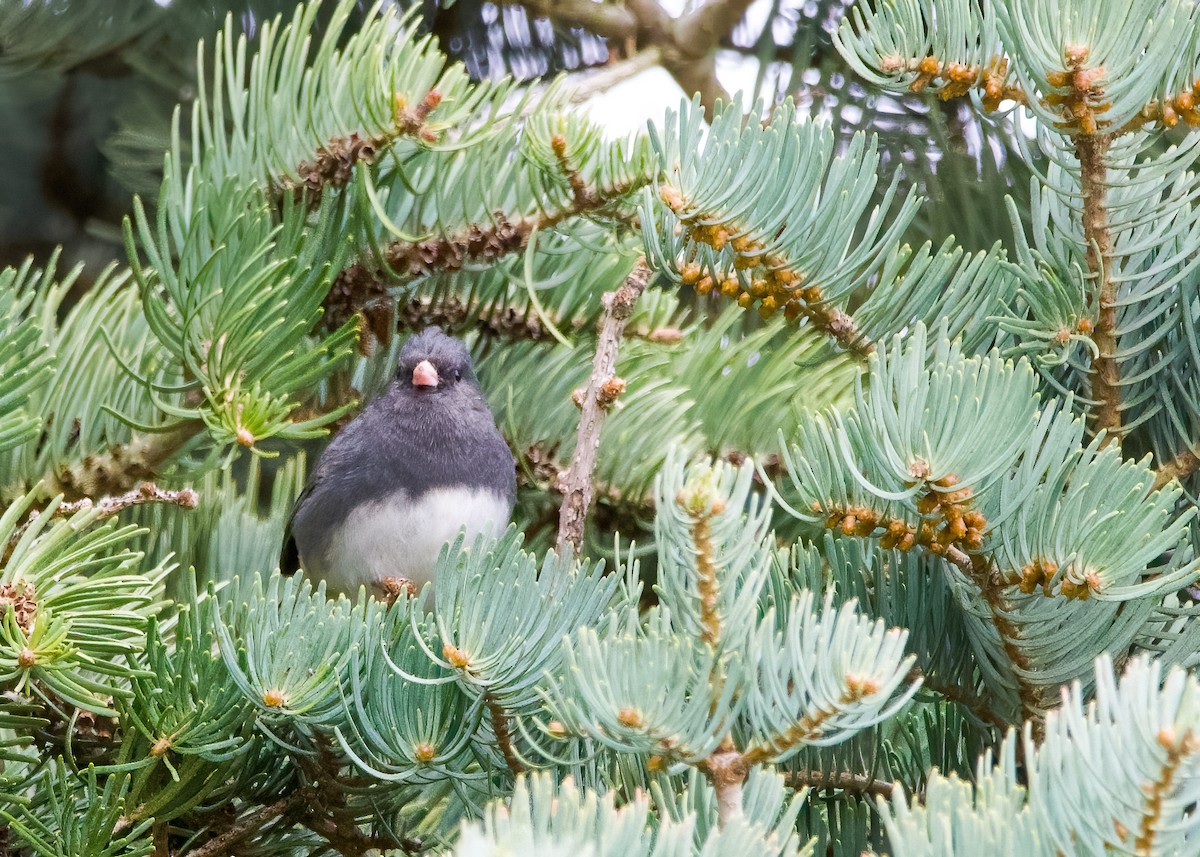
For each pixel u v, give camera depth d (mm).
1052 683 2752
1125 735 1646
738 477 2166
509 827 1629
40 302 3496
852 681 1964
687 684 2145
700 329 4426
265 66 3535
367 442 4508
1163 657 2773
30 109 4996
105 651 2604
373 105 3402
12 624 2398
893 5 2857
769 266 2965
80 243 5344
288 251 3416
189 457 3924
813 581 2805
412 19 4992
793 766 2920
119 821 2717
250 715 2713
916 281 3072
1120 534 2426
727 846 1767
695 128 2875
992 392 2400
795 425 3957
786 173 2828
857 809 2848
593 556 4207
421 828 3322
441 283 4207
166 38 4637
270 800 3119
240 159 3574
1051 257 2955
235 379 3068
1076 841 1717
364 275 3814
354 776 2934
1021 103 2854
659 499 2279
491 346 4602
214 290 3055
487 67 5145
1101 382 2986
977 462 2393
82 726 2992
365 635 2604
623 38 4945
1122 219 3002
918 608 2898
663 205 2932
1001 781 1890
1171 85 2631
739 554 2189
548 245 4094
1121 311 3004
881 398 2410
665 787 2541
